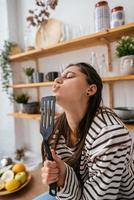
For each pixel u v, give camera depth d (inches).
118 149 25.0
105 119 26.9
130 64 51.7
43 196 35.3
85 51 70.0
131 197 31.2
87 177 29.1
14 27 90.6
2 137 98.7
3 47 91.0
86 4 68.2
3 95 95.0
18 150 85.6
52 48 69.2
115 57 60.6
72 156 29.8
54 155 25.7
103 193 25.0
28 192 37.7
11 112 90.9
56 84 27.3
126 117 51.7
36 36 78.1
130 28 51.6
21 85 81.7
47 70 82.0
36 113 79.7
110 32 54.2
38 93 85.5
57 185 25.7
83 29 68.6
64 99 26.8
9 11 89.0
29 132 92.7
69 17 73.0
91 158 26.4
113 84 64.3
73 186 26.0
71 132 31.1
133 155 30.5
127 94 61.9
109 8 58.7
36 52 74.2
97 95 28.4
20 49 88.6
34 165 76.7
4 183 38.9
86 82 27.5
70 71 27.8
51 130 24.7
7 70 88.0
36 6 81.0
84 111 28.1
